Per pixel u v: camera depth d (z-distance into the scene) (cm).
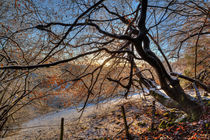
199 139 358
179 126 492
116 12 587
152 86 773
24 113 956
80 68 686
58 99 1019
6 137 709
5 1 446
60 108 1375
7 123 711
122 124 745
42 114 1173
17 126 892
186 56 822
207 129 388
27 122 1062
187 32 563
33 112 1119
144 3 401
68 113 1292
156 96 738
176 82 528
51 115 1225
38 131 906
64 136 761
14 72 472
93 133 720
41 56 548
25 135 827
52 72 643
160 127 567
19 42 510
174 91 525
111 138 611
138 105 998
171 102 637
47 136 795
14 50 530
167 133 483
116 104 1155
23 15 390
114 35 378
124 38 389
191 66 827
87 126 843
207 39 736
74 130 828
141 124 664
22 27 467
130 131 630
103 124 820
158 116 700
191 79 531
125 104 1090
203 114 432
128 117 819
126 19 555
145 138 514
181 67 916
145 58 454
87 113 1199
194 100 502
